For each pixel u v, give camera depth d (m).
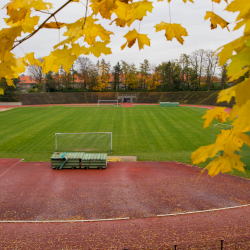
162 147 23.47
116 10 1.68
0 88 1.66
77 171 16.97
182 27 1.81
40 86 82.38
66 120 36.12
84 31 1.55
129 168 17.56
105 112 44.34
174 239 8.54
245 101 1.03
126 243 8.41
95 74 80.62
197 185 14.02
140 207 11.52
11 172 16.62
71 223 10.12
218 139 1.75
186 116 39.94
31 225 9.95
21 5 1.44
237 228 9.13
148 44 1.91
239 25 1.01
